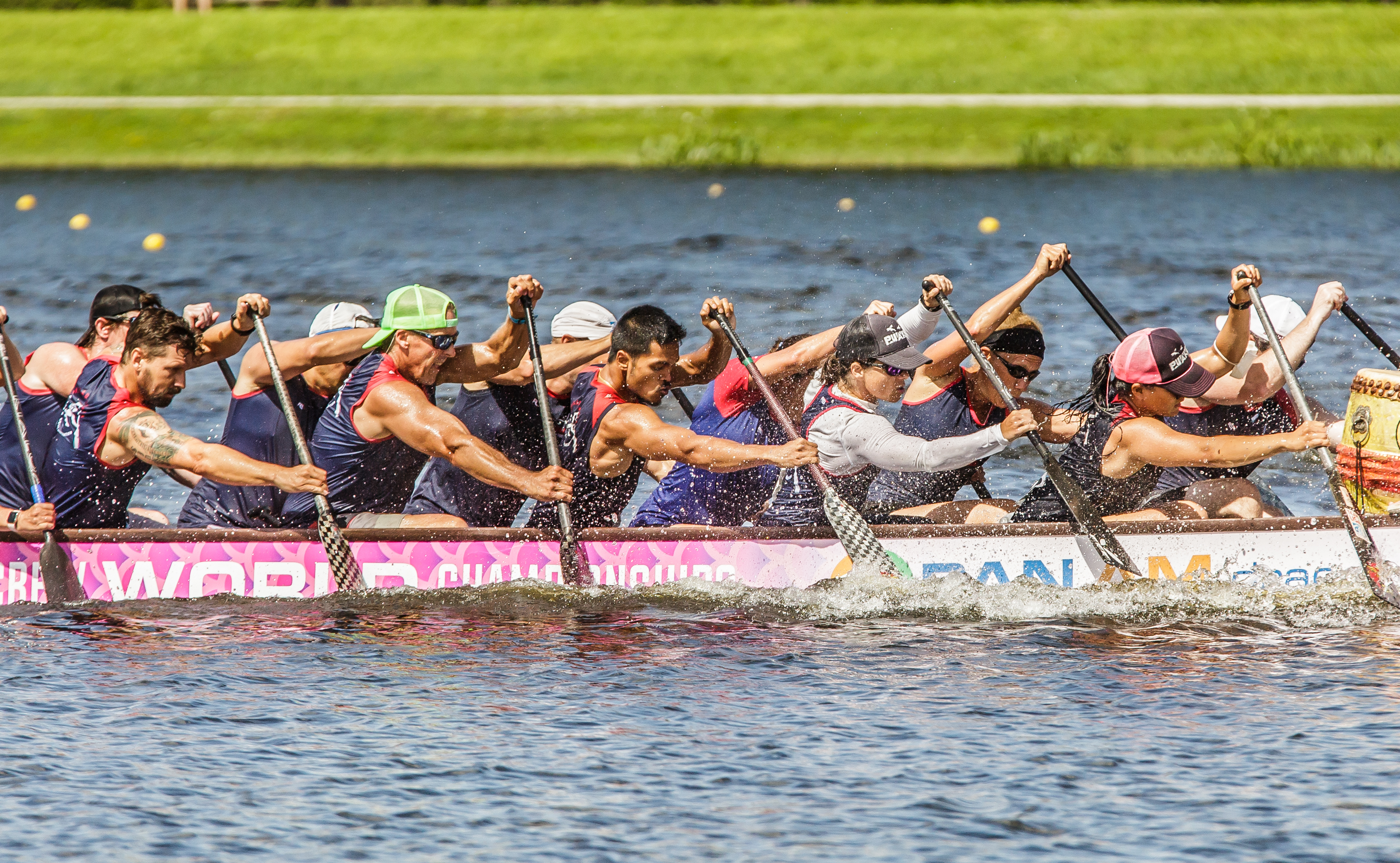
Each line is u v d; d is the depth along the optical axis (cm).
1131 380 2461
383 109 13700
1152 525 2530
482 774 1845
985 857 1633
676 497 2697
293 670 2230
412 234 8569
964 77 14238
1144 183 10281
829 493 2519
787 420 2505
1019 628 2430
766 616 2512
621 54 15325
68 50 15888
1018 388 2673
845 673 2205
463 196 10269
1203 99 13200
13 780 1822
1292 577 2541
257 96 14388
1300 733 1942
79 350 2703
